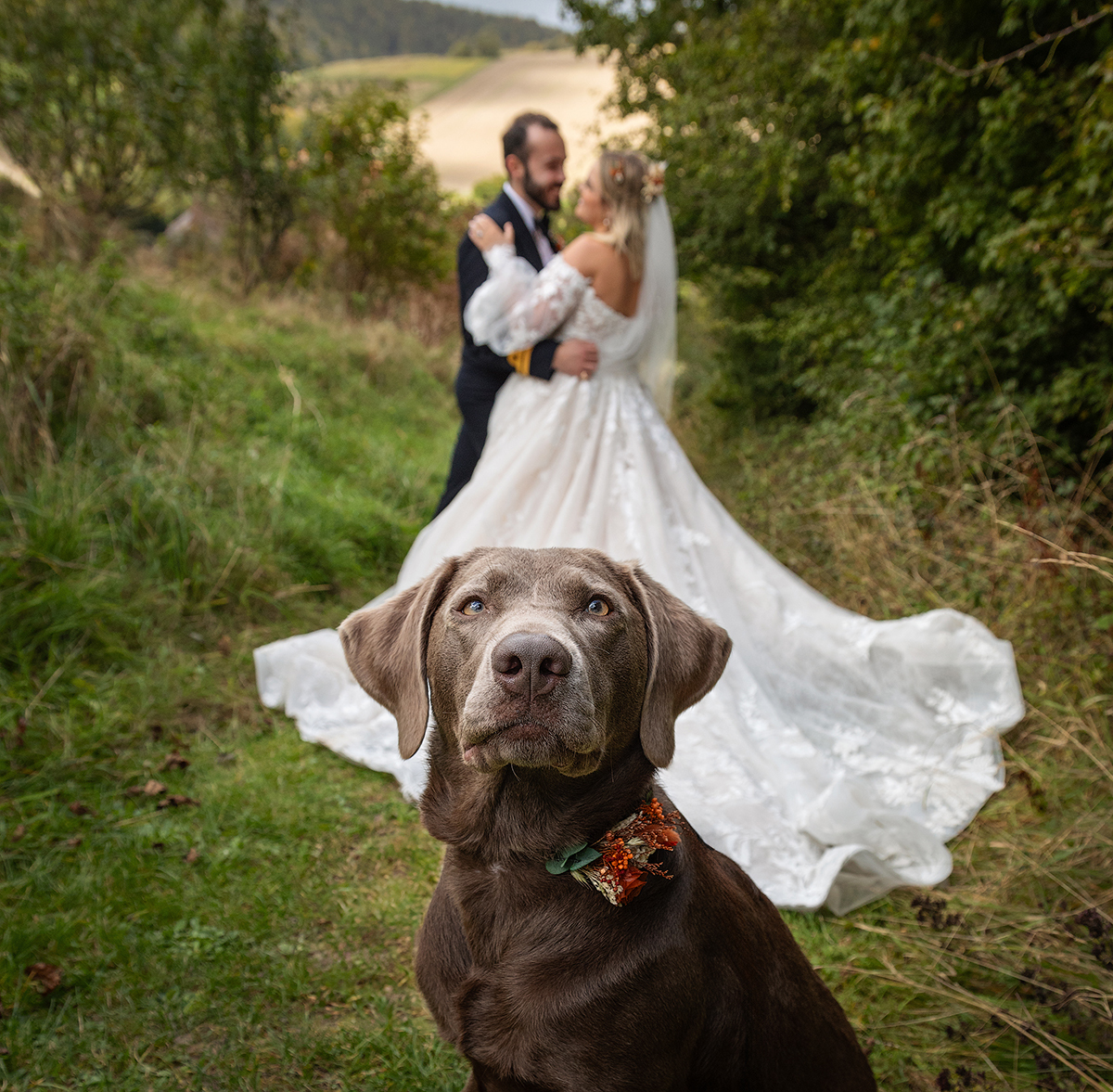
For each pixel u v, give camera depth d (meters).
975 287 5.91
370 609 2.00
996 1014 2.32
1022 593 4.08
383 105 12.94
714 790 3.02
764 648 3.65
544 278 3.63
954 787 3.26
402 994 2.38
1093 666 3.62
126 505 4.57
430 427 8.92
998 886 2.84
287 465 5.80
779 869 2.80
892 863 2.84
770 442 8.20
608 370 3.75
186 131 10.62
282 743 3.55
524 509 3.63
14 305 4.69
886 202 6.19
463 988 1.61
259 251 12.20
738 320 9.95
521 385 3.82
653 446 3.74
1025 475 4.66
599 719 1.53
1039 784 3.21
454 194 14.76
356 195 13.02
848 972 2.50
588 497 3.61
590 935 1.54
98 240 8.88
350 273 13.62
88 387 5.00
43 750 3.18
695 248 9.38
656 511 3.57
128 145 9.96
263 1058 2.14
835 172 6.40
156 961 2.38
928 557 4.47
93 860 2.75
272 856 2.87
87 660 3.77
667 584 3.47
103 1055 2.11
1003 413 4.87
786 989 1.74
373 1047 2.19
